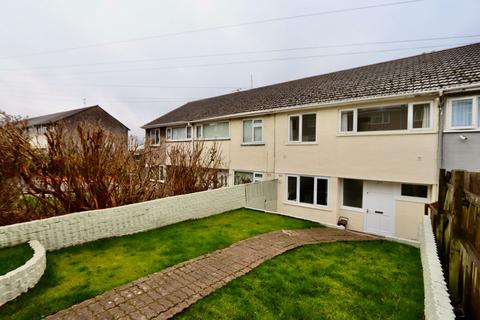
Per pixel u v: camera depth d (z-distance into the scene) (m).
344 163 9.22
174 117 18.92
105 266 4.36
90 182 6.43
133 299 3.35
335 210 9.52
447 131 7.09
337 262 4.73
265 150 11.89
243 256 4.85
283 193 11.21
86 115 28.36
